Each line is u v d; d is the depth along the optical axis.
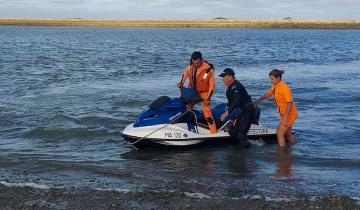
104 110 13.87
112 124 12.19
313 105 15.05
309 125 12.26
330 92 17.61
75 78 21.38
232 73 10.00
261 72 25.30
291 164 9.01
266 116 13.41
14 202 6.96
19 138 10.89
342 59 35.44
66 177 8.22
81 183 7.90
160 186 7.75
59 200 7.04
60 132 11.27
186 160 9.30
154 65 28.31
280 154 9.69
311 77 23.11
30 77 21.41
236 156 9.57
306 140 10.81
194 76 10.09
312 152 9.81
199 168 8.79
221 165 8.98
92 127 11.75
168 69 26.03
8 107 14.12
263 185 7.78
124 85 19.20
